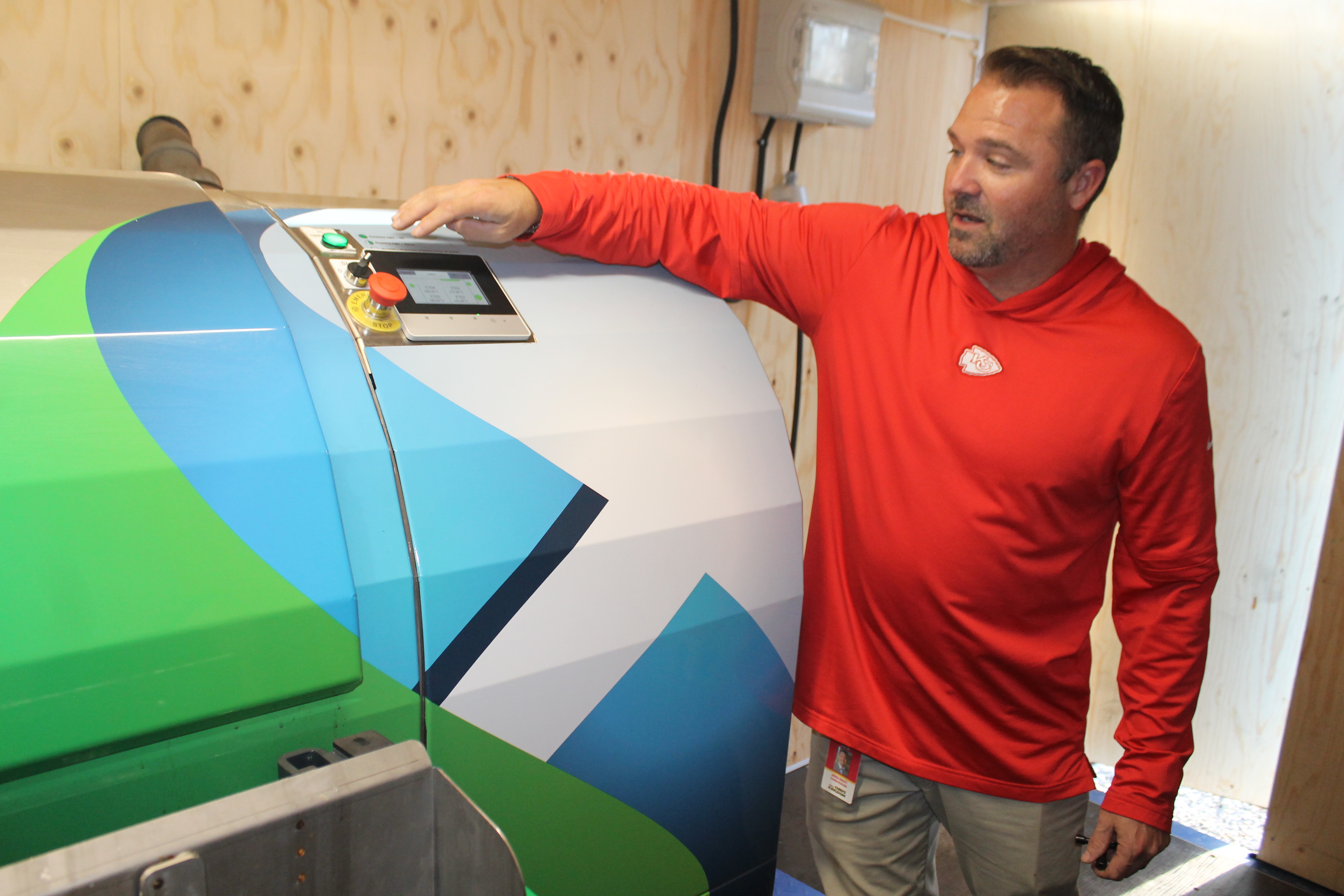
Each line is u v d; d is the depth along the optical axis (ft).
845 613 4.40
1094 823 7.88
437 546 2.92
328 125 5.13
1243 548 8.13
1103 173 3.84
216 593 2.41
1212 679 8.41
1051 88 3.63
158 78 4.54
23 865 1.66
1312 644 7.06
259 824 1.88
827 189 7.84
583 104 6.17
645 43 6.39
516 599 3.08
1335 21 7.11
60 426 2.37
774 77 6.82
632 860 3.57
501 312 3.48
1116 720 8.82
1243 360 7.93
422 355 3.18
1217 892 7.06
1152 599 4.23
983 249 3.78
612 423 3.46
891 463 4.13
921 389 4.06
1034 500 3.91
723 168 7.09
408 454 2.96
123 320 2.62
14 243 2.68
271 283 3.08
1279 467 7.88
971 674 4.14
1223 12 7.61
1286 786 7.27
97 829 2.34
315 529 2.60
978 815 4.33
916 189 8.70
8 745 2.13
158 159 4.03
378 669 2.77
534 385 3.35
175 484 2.44
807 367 8.13
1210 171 7.87
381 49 5.23
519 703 3.09
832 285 4.36
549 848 3.28
